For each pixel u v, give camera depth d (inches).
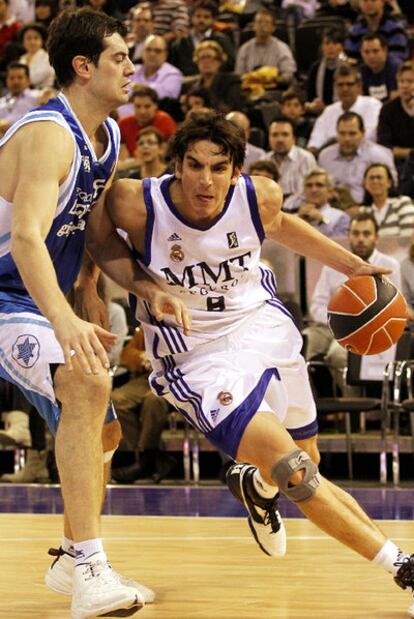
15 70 773.9
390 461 530.3
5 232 211.3
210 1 850.8
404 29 786.2
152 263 227.6
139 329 531.2
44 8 933.8
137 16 850.8
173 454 547.2
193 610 227.9
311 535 340.5
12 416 516.4
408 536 335.0
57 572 237.3
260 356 229.0
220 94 739.4
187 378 227.5
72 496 200.4
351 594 245.4
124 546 321.7
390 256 528.7
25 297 217.6
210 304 229.9
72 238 220.4
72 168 209.9
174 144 217.3
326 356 530.0
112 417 231.3
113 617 213.8
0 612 226.2
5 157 208.1
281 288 537.3
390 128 661.3
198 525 369.4
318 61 756.0
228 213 224.5
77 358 185.2
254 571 277.9
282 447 213.0
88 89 214.2
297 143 706.2
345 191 605.6
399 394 490.3
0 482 520.7
